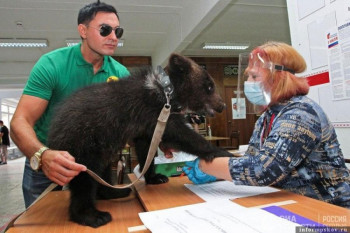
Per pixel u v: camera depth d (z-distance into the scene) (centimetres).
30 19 645
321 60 216
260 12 604
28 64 1001
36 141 148
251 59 164
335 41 202
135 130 172
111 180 176
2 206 546
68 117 158
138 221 119
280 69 153
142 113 170
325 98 216
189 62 206
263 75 156
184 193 151
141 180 195
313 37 223
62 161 122
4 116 2127
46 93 202
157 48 903
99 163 157
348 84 195
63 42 820
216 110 234
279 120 142
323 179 145
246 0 539
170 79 195
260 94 159
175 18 680
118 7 610
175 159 215
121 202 153
